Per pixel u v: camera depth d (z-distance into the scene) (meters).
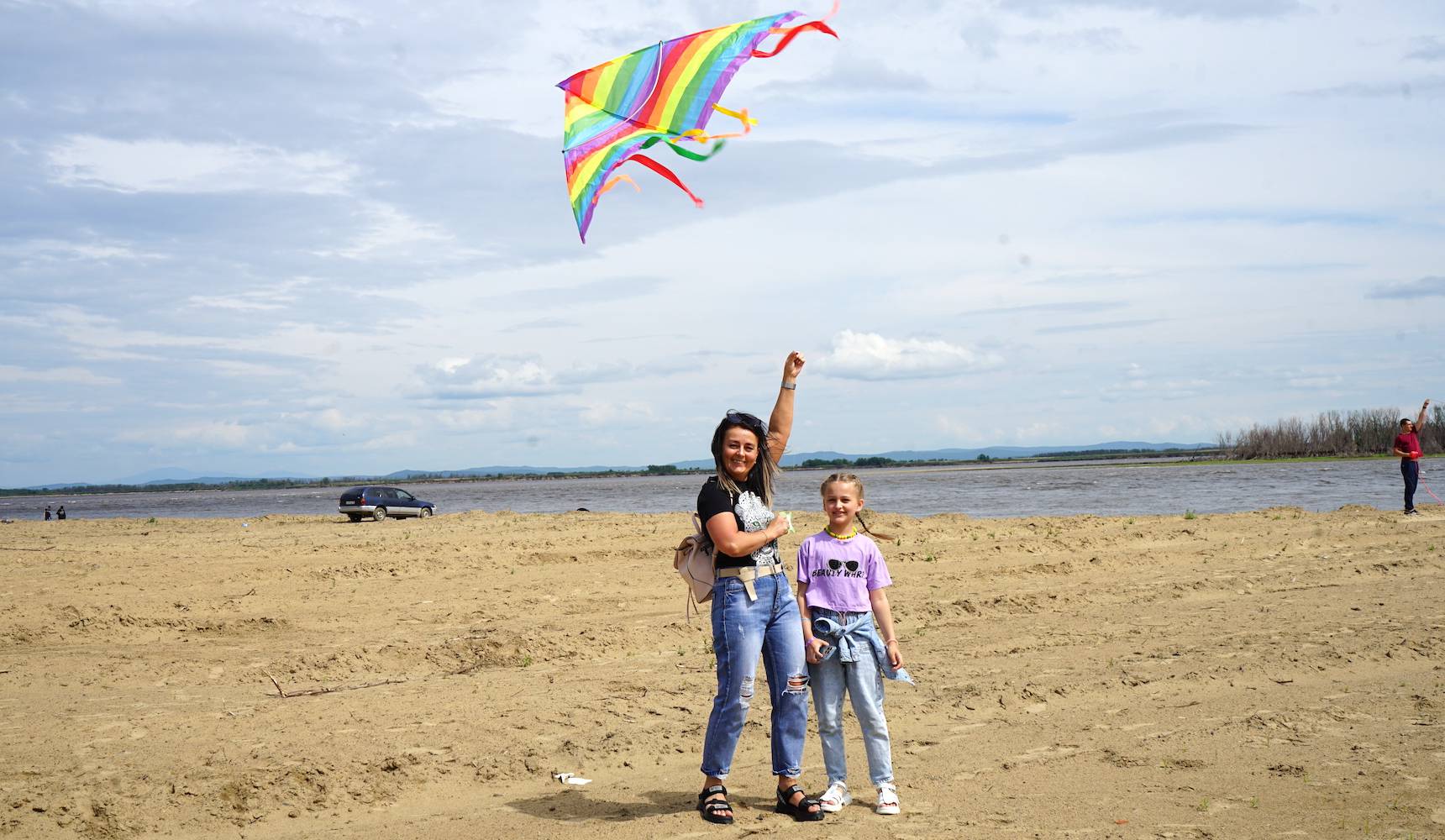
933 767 5.91
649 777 5.88
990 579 13.53
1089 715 6.98
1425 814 4.93
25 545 20.19
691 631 10.24
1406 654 8.36
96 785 5.43
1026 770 5.80
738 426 4.99
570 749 6.28
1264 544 16.28
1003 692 7.52
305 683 8.16
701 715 7.09
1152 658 8.55
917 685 7.82
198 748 6.11
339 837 4.91
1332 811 5.01
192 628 10.49
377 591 13.09
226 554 17.61
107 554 17.55
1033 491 52.25
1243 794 5.30
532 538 19.97
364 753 6.02
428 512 34.19
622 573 14.73
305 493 155.12
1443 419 111.44
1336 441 117.06
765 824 4.97
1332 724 6.53
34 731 6.57
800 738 5.14
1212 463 127.62
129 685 8.09
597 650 9.40
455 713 7.02
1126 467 139.12
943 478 102.75
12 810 5.11
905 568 14.71
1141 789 5.42
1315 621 9.95
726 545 4.85
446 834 4.92
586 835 4.86
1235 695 7.36
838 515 5.22
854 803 5.29
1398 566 13.51
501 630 10.25
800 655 5.06
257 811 5.23
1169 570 14.03
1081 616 10.70
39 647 9.66
